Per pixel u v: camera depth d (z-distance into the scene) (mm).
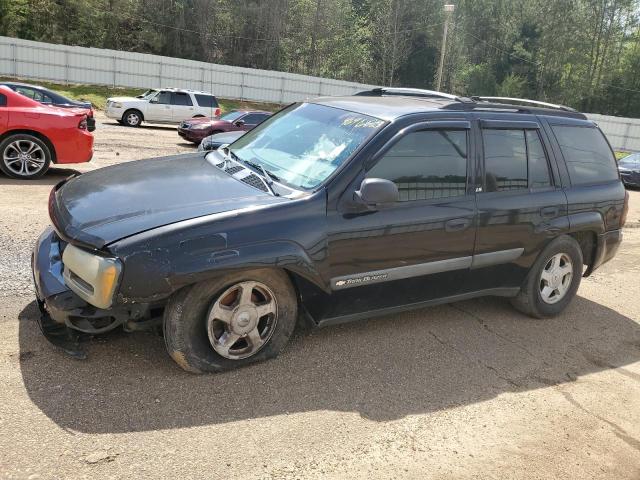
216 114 25281
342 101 4707
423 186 4129
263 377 3619
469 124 4430
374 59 57906
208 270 3273
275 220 3508
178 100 24547
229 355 3598
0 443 2744
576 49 59188
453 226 4250
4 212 6855
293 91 40031
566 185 5074
